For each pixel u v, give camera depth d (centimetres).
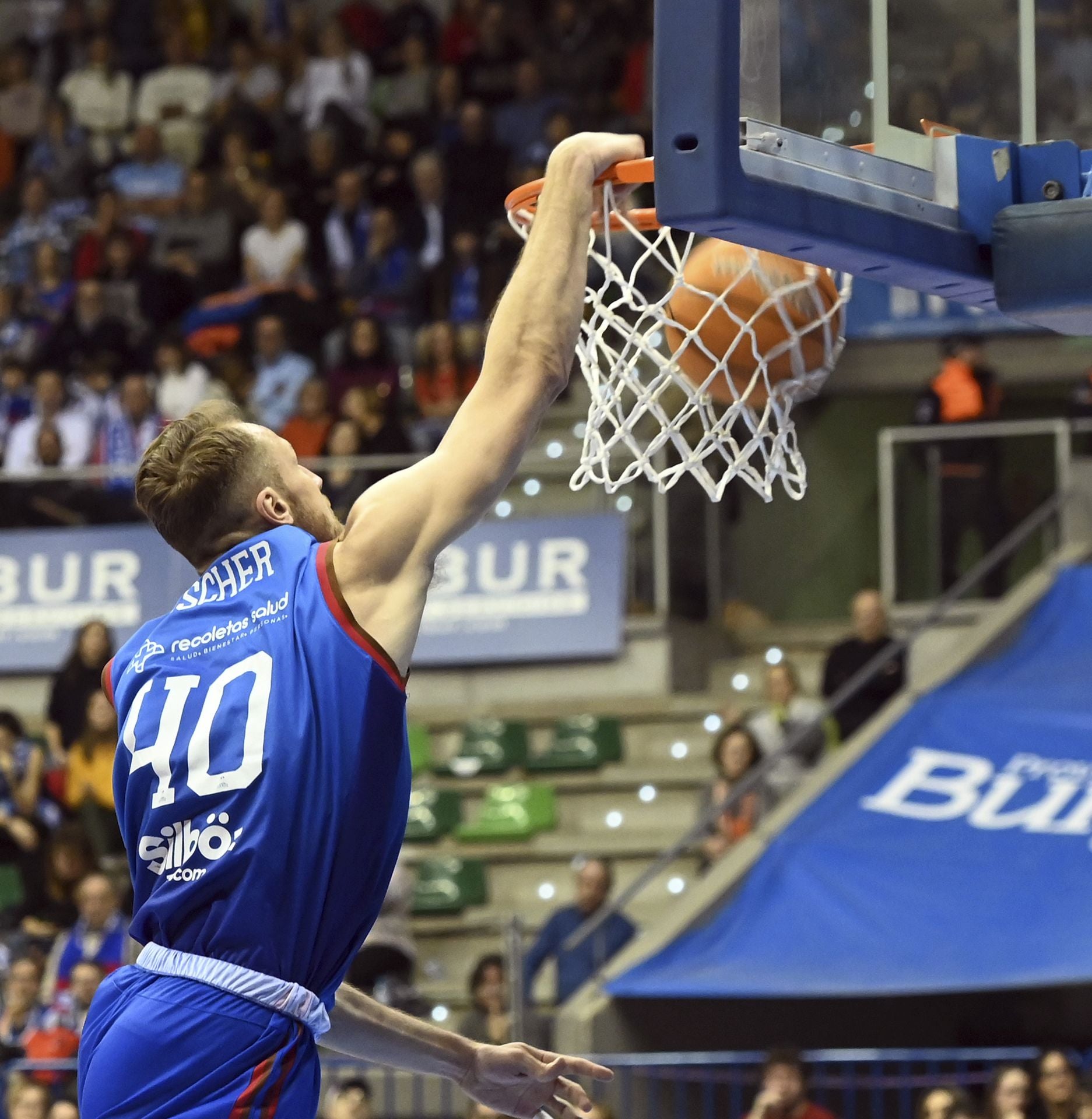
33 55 2666
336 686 364
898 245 464
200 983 359
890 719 1559
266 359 2108
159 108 2561
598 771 1795
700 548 1970
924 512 1859
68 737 1792
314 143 2384
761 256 483
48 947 1548
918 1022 1550
